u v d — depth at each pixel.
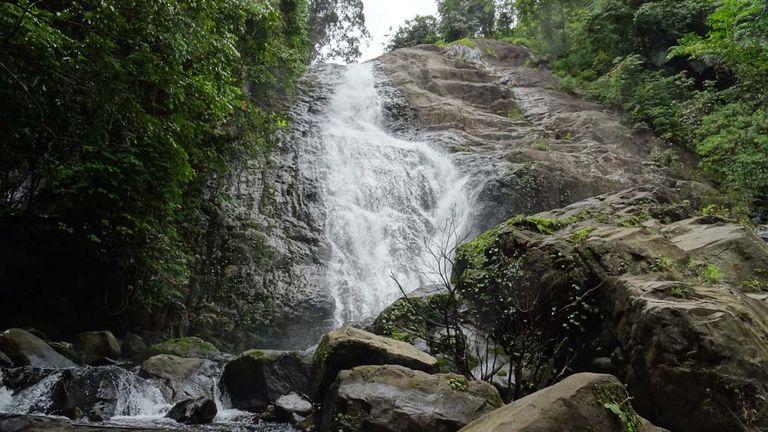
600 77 21.39
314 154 16.06
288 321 11.38
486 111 20.50
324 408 5.37
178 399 6.47
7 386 5.73
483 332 7.27
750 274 6.70
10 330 6.83
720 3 18.28
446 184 16.05
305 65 20.30
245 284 11.51
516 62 24.83
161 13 7.20
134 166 8.31
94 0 6.77
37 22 6.42
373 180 15.91
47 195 9.82
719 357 4.66
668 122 18.22
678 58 20.36
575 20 23.12
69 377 5.86
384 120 19.81
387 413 4.63
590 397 3.53
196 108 8.82
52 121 7.71
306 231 13.38
